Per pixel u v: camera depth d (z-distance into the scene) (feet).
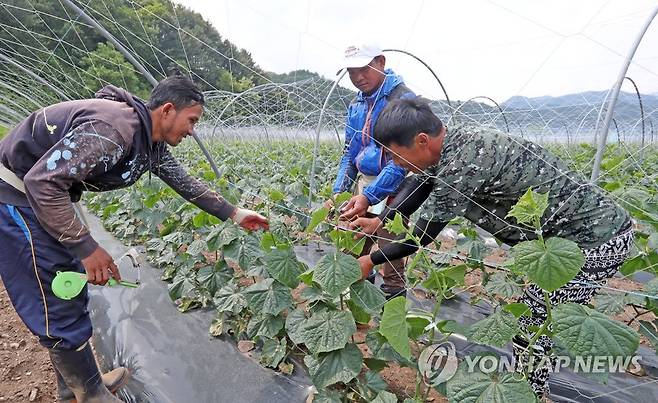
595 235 6.37
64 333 6.88
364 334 10.21
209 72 25.18
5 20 18.31
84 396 7.56
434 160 6.45
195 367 9.06
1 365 9.07
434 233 7.00
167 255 13.16
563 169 6.39
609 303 8.27
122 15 20.56
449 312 12.00
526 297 7.00
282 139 42.96
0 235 6.46
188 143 43.45
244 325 10.02
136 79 24.45
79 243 6.16
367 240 10.08
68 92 19.80
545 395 7.49
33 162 6.37
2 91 19.26
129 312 11.23
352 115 10.89
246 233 10.33
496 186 6.28
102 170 6.12
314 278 6.38
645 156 27.66
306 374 8.72
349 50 9.70
